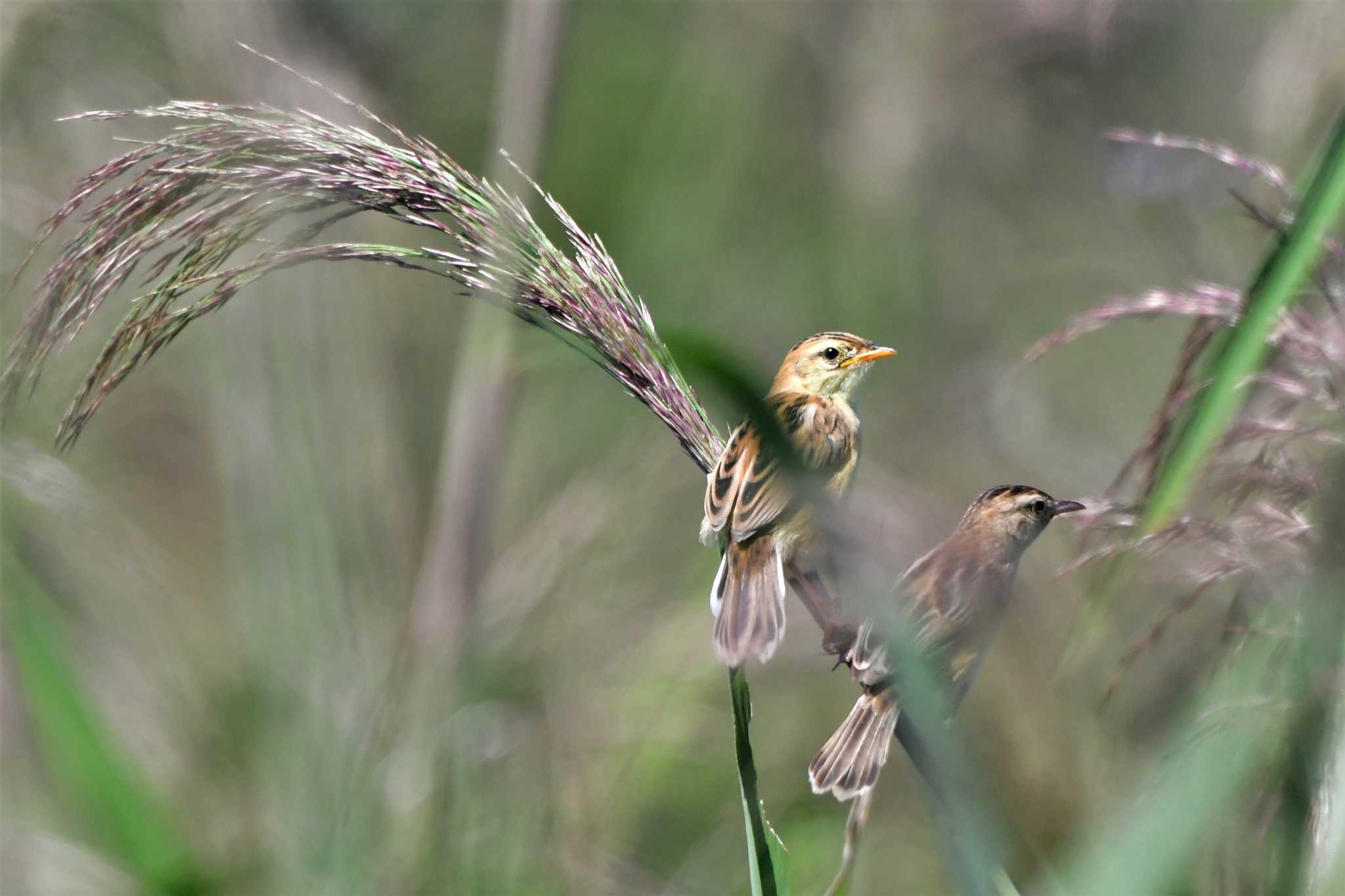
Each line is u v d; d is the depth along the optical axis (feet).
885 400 55.26
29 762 30.22
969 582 22.68
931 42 57.82
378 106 47.29
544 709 35.55
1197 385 21.35
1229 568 20.13
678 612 39.73
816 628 41.11
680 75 57.36
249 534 38.27
